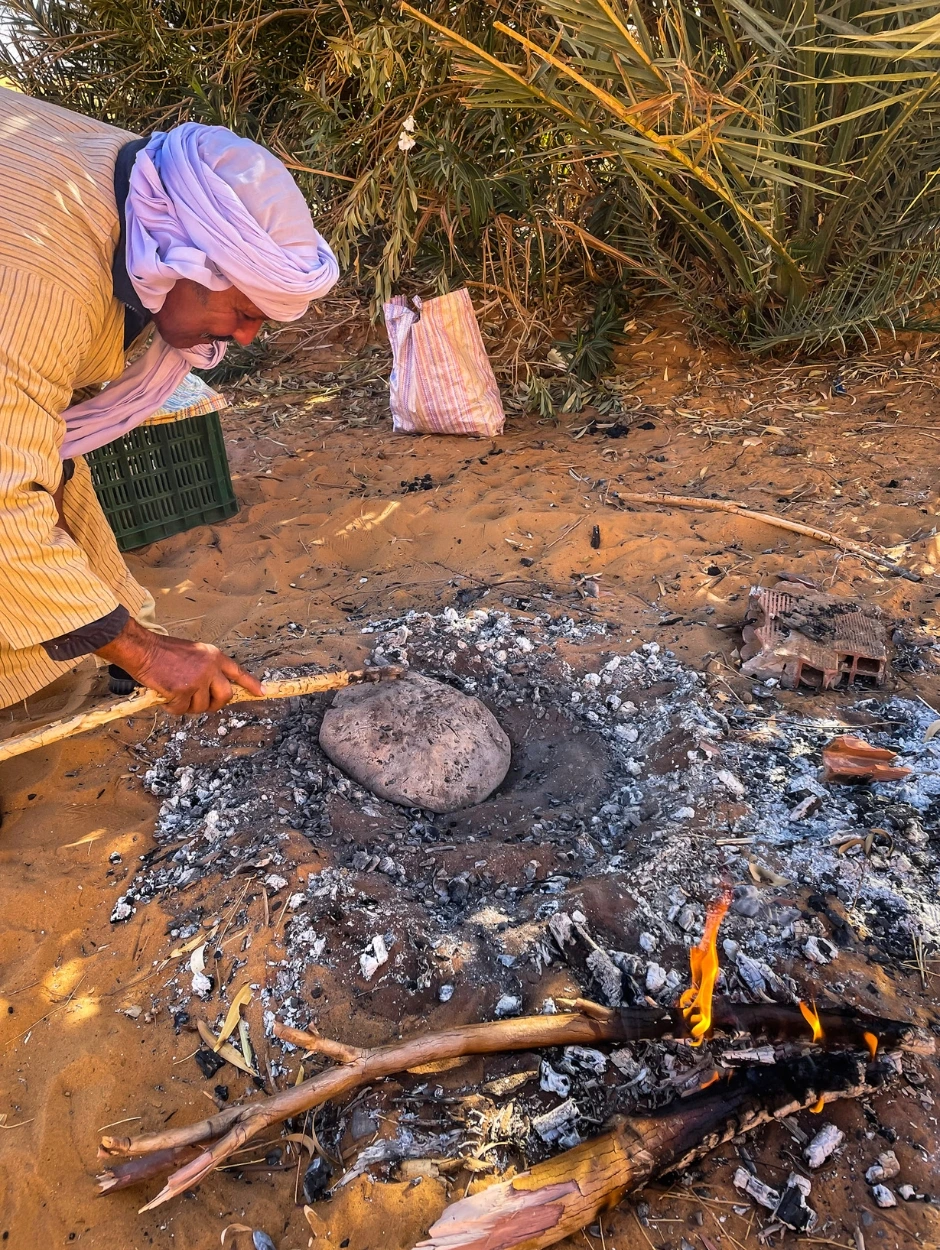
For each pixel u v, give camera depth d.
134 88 6.11
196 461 4.19
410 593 3.64
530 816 2.64
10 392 1.74
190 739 2.86
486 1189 1.70
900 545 3.71
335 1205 1.77
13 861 2.44
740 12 3.53
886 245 5.09
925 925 2.20
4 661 2.50
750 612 3.25
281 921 2.21
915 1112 1.87
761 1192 1.78
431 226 5.74
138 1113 1.94
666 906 2.21
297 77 5.73
